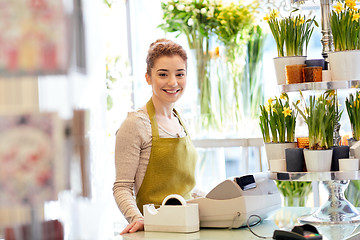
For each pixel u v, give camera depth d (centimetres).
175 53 263
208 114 413
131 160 254
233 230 216
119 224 257
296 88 228
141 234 213
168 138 259
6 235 76
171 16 410
